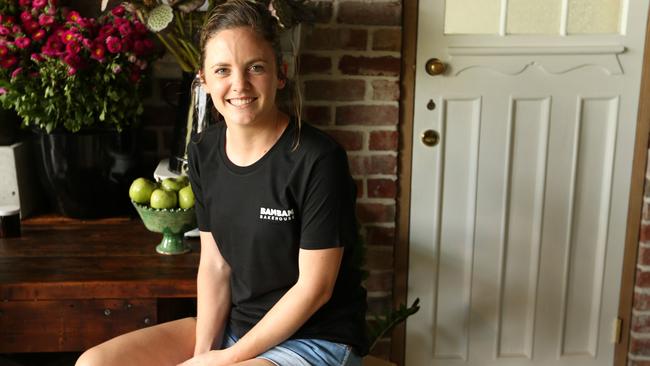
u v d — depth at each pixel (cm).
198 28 200
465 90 233
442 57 230
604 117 239
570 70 234
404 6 225
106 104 205
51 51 196
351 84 225
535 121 237
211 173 158
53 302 176
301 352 150
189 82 207
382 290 243
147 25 188
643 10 231
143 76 209
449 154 238
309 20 191
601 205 246
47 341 179
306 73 223
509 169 240
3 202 219
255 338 149
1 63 197
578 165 242
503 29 229
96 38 198
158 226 192
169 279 178
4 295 174
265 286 157
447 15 228
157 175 210
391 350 253
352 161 231
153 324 180
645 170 243
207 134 162
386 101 227
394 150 231
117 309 178
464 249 246
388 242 239
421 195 240
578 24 232
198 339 164
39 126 212
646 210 244
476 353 255
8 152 216
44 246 200
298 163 147
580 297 253
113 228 216
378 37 222
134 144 221
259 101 146
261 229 151
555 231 246
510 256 247
